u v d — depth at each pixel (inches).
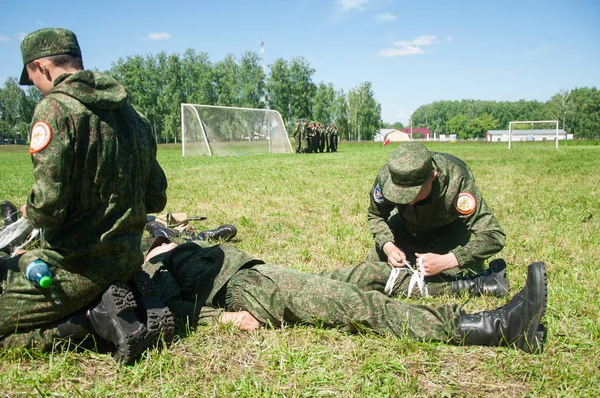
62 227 87.2
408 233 143.3
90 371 91.4
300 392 82.8
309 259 168.4
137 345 90.7
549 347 95.3
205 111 1119.6
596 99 3747.5
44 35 89.2
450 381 85.7
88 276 89.4
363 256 170.2
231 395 81.9
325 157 961.5
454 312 98.5
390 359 92.0
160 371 88.4
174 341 100.1
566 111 3870.6
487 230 119.3
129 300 91.5
